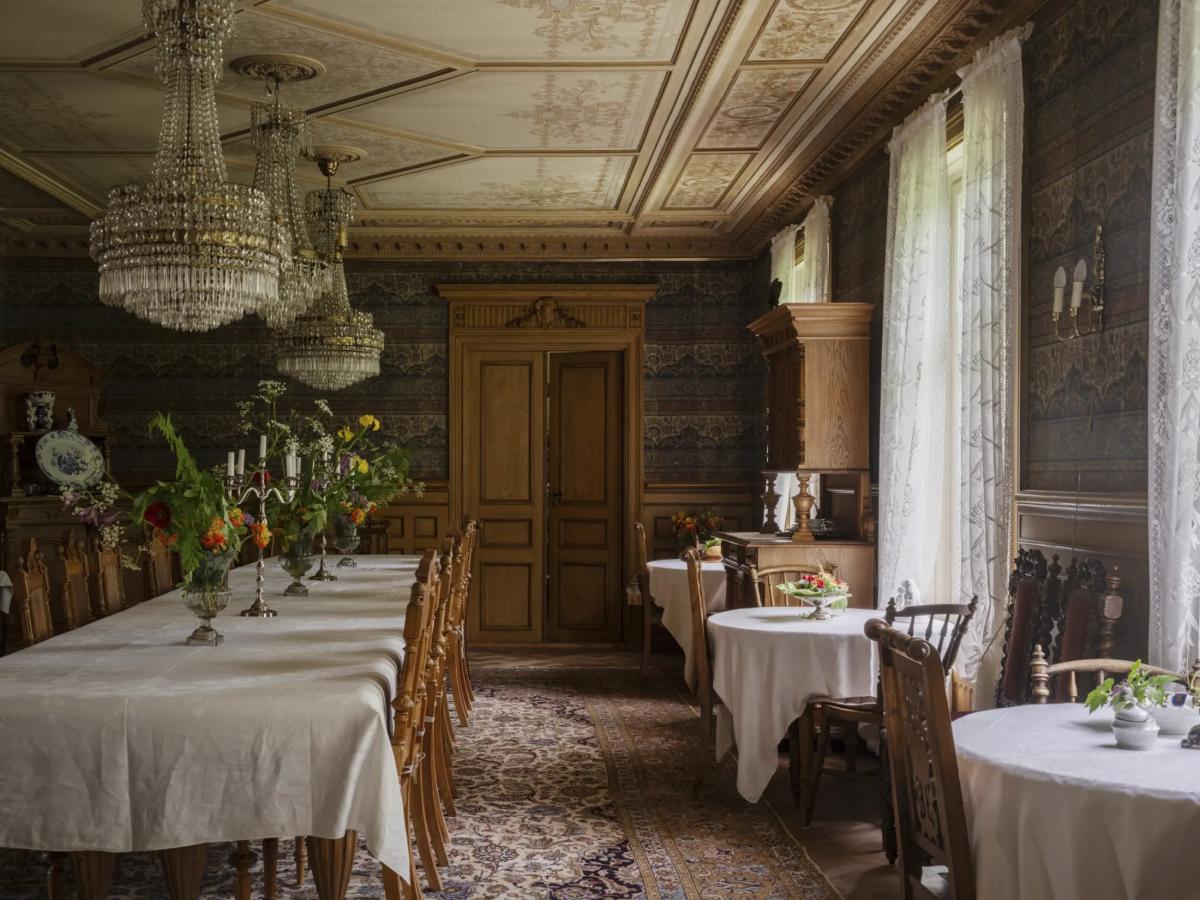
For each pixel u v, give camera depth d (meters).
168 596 5.32
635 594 8.77
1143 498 3.68
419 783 3.89
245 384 9.90
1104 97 4.03
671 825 4.72
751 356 10.03
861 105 6.16
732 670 4.88
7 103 6.21
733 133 6.81
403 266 10.00
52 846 2.91
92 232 4.24
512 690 7.82
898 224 5.78
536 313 10.01
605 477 10.16
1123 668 3.53
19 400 8.99
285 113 5.69
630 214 9.09
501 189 8.33
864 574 6.52
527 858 4.29
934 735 2.69
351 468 5.93
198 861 2.97
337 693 3.03
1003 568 4.62
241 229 4.20
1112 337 3.96
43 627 4.24
